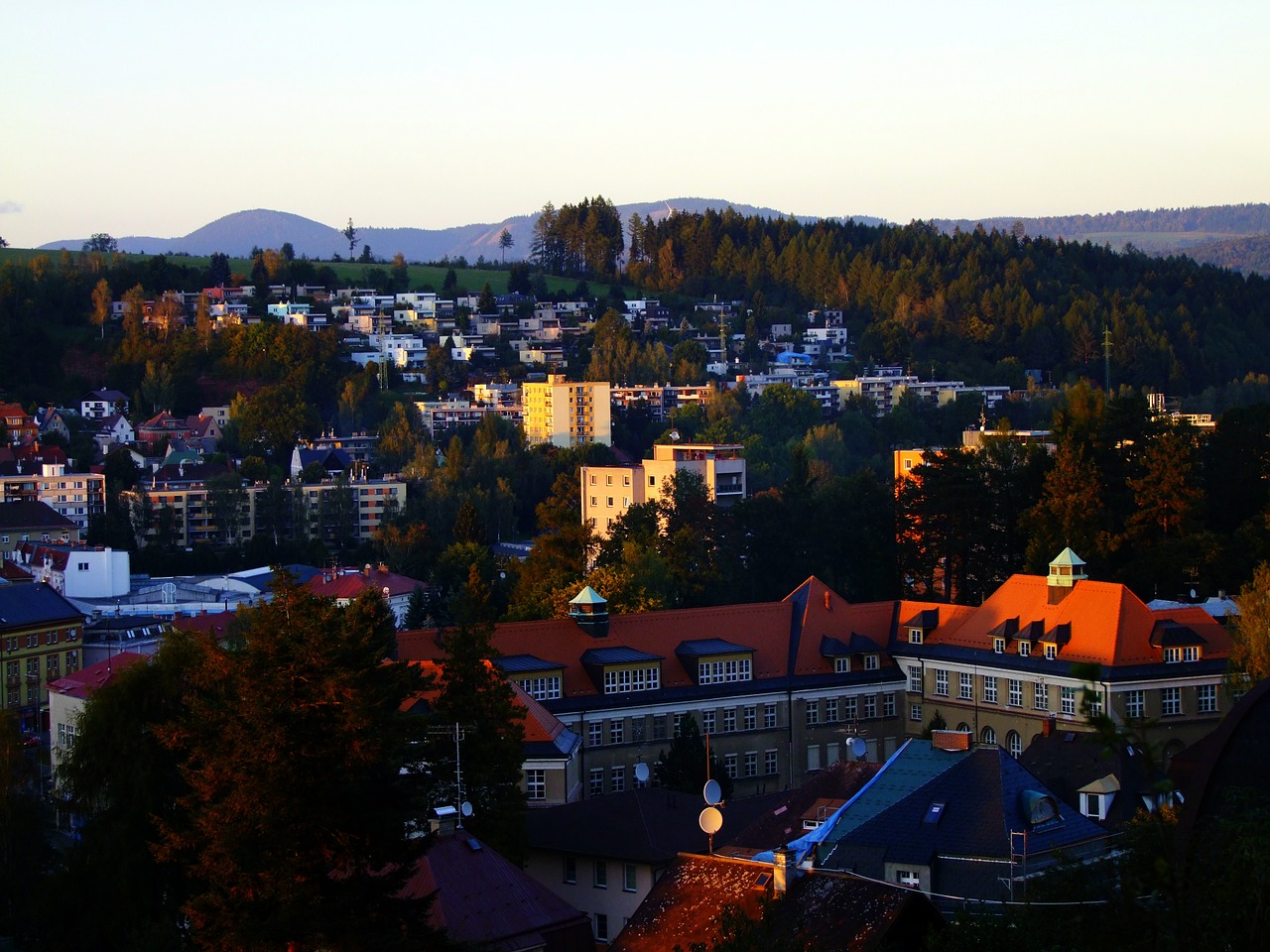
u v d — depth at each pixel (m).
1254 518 175.75
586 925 82.06
